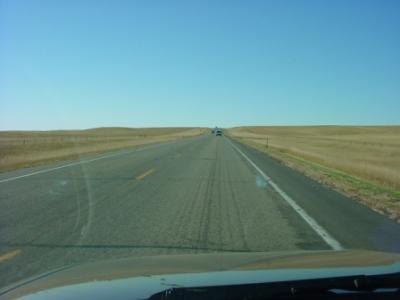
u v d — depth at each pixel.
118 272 4.02
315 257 4.49
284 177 21.97
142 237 9.55
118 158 32.09
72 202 13.78
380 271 3.76
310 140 99.12
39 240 9.21
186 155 36.53
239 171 24.36
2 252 8.30
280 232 10.11
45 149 46.59
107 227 10.48
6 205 13.17
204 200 14.54
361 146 69.38
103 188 16.89
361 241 9.29
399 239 9.54
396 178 21.66
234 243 9.05
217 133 128.12
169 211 12.55
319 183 19.88
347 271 3.76
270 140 94.50
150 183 18.53
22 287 3.78
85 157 33.03
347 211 12.98
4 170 23.30
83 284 3.62
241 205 13.73
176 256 4.83
